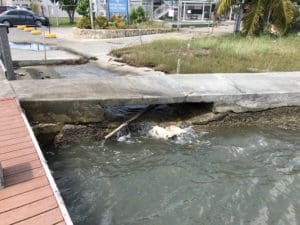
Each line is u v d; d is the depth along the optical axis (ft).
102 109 19.17
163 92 20.67
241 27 56.44
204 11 90.48
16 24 71.97
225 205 13.80
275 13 49.03
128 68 32.37
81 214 13.06
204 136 20.06
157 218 12.96
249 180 15.60
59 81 22.00
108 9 63.00
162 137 19.39
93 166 16.55
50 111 18.34
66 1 86.79
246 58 34.73
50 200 10.15
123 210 13.38
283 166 16.87
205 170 16.38
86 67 33.24
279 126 21.93
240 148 18.67
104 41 51.75
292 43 44.50
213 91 21.43
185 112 22.00
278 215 13.25
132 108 22.12
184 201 14.02
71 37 57.72
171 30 67.67
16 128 15.05
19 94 18.98
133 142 19.03
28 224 9.14
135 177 15.65
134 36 59.72
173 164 16.85
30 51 40.04
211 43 42.14
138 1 75.36
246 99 21.30
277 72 27.43
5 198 10.10
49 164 16.65
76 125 19.02
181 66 30.73
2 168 11.30
